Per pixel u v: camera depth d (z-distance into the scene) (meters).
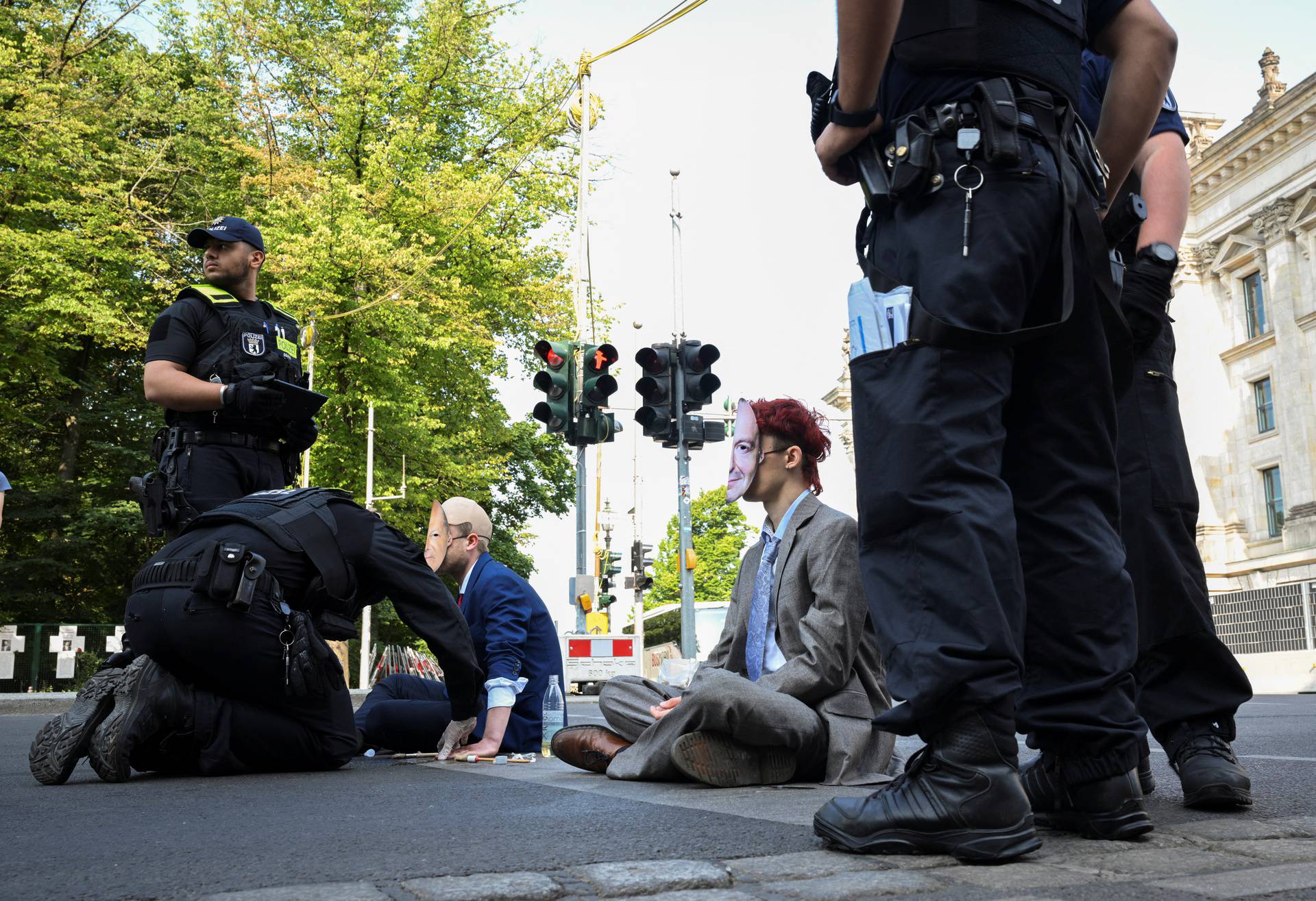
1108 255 2.12
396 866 1.80
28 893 1.62
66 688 18.53
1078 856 1.88
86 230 21.52
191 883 1.69
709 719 3.21
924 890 1.61
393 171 22.38
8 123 21.34
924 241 2.02
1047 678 2.14
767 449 3.65
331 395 21.55
